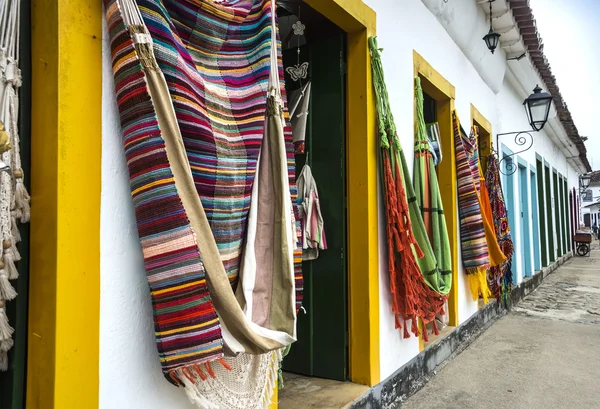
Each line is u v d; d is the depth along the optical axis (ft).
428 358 13.29
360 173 10.37
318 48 10.84
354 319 10.25
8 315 4.62
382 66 10.98
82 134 4.82
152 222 4.88
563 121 38.14
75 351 4.66
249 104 6.15
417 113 12.99
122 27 4.90
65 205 4.63
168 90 5.08
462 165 16.71
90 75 4.93
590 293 30.48
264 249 6.33
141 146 4.87
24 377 4.67
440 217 12.90
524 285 28.86
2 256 4.29
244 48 6.25
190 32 5.63
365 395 9.54
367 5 10.52
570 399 11.80
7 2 4.56
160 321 4.87
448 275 12.78
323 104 10.73
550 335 18.78
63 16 4.70
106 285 5.02
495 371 13.99
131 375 5.24
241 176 5.95
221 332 5.13
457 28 16.69
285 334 6.05
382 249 10.89
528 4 19.51
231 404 5.69
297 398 9.28
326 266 10.52
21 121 4.73
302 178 10.48
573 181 67.77
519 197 29.55
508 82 27.17
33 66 4.80
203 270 4.99
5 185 4.29
